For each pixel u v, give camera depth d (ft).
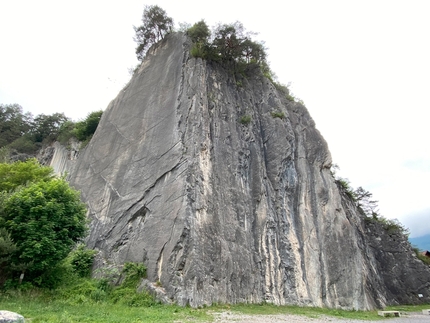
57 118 163.43
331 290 83.97
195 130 80.64
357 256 90.84
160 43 116.57
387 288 132.16
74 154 127.34
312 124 116.37
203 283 62.13
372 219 148.77
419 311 103.55
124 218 78.84
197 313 52.95
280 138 102.12
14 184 81.15
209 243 68.18
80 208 67.67
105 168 94.58
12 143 155.74
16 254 57.57
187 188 70.90
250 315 56.44
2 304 47.26
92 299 59.31
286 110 114.11
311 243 89.20
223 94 98.68
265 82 116.06
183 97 88.89
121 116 104.32
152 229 71.41
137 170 85.51
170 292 59.77
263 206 84.79
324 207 97.14
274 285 75.77
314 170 104.99
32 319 39.40
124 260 71.56
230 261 69.92
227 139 89.10
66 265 68.28
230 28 104.58
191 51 98.84
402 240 144.66
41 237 58.65
